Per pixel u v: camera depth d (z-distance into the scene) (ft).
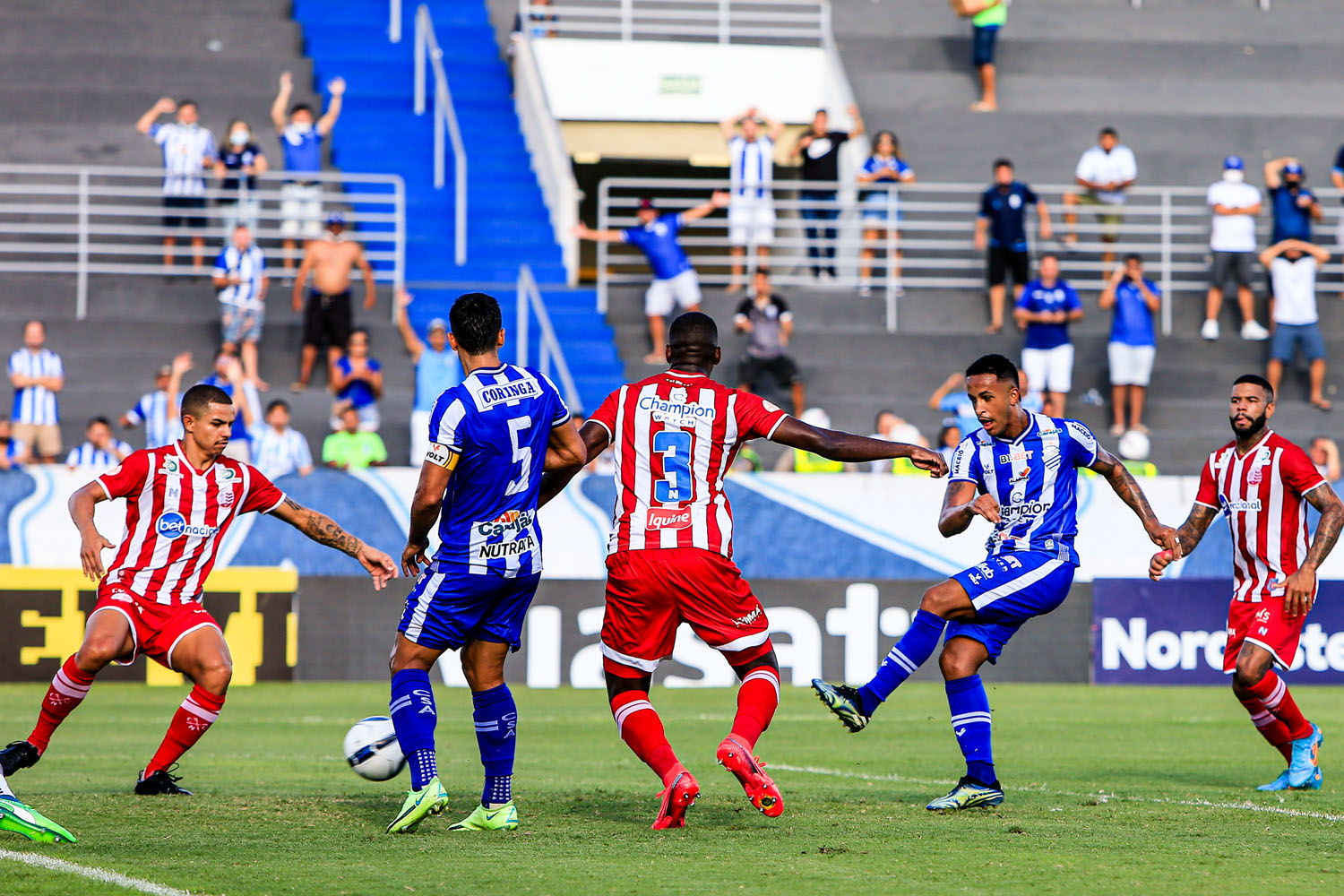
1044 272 183.93
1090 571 156.66
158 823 55.72
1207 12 257.55
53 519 149.28
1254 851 50.08
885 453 54.70
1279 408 196.03
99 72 224.12
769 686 53.52
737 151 203.51
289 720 107.86
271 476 151.23
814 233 214.69
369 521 151.64
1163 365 202.39
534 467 53.98
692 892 42.45
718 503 54.54
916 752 89.35
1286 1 260.62
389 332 187.93
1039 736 99.19
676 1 248.32
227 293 175.73
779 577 153.79
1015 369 60.64
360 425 171.12
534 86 223.30
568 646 143.74
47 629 138.10
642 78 232.73
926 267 218.38
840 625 146.20
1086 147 236.02
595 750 88.74
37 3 230.27
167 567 61.62
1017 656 150.00
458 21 245.04
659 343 193.98
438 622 53.57
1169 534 60.59
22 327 185.26
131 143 215.51
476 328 53.67
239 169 193.98
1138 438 177.78
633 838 52.49
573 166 255.29
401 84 232.73
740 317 184.44
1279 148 238.68
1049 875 45.37
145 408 164.76
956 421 171.94
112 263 208.23
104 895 41.78
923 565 156.04
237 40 233.76
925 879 44.68
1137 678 148.66
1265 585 69.67
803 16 238.89
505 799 55.11
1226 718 112.68
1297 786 68.69
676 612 54.90
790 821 56.85
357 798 62.80
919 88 242.99
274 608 142.51
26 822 50.67
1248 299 203.00
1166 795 66.80
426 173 219.41
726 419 54.54
